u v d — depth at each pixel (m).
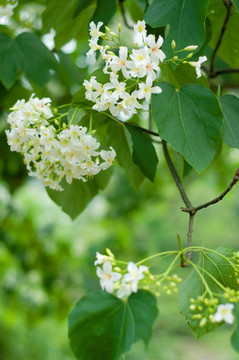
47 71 1.81
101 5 1.68
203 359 7.03
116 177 3.94
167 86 1.49
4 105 2.13
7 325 4.95
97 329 1.38
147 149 1.61
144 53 1.45
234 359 7.03
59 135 1.50
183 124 1.46
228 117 1.55
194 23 1.51
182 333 8.23
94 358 1.37
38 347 5.63
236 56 1.84
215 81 2.38
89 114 1.61
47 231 3.55
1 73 1.79
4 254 3.78
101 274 1.38
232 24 1.78
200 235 11.58
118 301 1.38
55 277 3.51
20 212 3.48
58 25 1.94
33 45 1.81
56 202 1.74
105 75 1.52
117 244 4.27
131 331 1.36
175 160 1.64
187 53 1.50
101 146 1.66
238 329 1.36
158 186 3.96
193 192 11.51
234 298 1.37
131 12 1.96
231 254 1.48
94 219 5.12
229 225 12.00
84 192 1.74
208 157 1.46
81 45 2.44
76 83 2.40
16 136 1.54
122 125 1.65
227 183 3.70
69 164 1.51
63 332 6.18
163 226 9.66
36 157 1.54
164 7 1.52
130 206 4.01
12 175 2.68
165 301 9.34
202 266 1.48
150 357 6.60
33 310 3.88
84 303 1.38
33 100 1.52
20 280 3.94
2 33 1.81
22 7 2.11
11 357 5.20
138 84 1.49
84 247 4.22
